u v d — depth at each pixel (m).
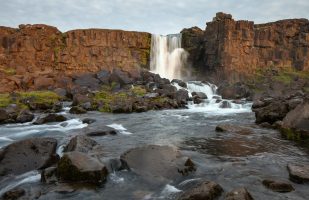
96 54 50.31
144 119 25.48
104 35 50.91
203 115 28.09
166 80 43.72
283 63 53.22
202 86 44.28
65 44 50.16
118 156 13.71
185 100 35.81
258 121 23.05
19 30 48.75
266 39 53.00
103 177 10.77
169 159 12.08
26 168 11.94
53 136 18.28
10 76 41.25
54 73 45.53
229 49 49.78
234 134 19.05
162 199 9.53
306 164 12.84
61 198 9.59
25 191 10.07
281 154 14.48
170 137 18.34
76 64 49.25
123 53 51.78
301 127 17.39
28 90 40.03
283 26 53.56
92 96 35.16
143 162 11.86
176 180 11.01
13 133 19.56
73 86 41.06
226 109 32.66
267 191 9.94
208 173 11.70
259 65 52.53
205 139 17.73
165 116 27.28
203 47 54.38
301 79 47.75
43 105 30.47
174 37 55.97
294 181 10.80
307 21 53.97
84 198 9.62
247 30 51.09
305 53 52.81
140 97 35.16
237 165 12.72
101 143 16.50
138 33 53.31
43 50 48.50
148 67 53.66
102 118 25.75
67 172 10.74
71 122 23.09
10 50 46.88
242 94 41.19
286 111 21.78
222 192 9.74
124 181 10.84
